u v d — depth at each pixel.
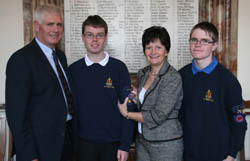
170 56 2.55
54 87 1.58
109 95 1.77
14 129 1.43
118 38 2.54
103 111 1.76
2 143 2.25
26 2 2.45
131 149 2.50
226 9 2.44
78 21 2.51
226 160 1.58
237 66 2.52
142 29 2.53
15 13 2.51
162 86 1.64
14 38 2.54
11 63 1.47
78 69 1.82
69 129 1.75
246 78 2.53
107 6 2.50
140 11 2.51
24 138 1.45
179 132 1.67
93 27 1.71
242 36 2.49
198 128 1.61
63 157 1.71
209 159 1.61
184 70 1.78
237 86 1.53
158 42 1.65
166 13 2.51
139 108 1.78
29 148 1.46
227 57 2.49
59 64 1.77
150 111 1.65
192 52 1.62
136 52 2.56
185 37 2.52
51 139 1.55
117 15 2.52
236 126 1.54
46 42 1.62
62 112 1.60
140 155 1.77
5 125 2.29
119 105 1.77
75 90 1.80
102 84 1.76
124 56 2.56
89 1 2.49
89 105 1.75
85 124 1.76
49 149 1.55
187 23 2.51
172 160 1.62
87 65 1.79
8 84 1.45
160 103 1.61
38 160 1.54
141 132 1.73
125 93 1.77
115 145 1.79
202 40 1.56
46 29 1.57
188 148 1.67
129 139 1.76
